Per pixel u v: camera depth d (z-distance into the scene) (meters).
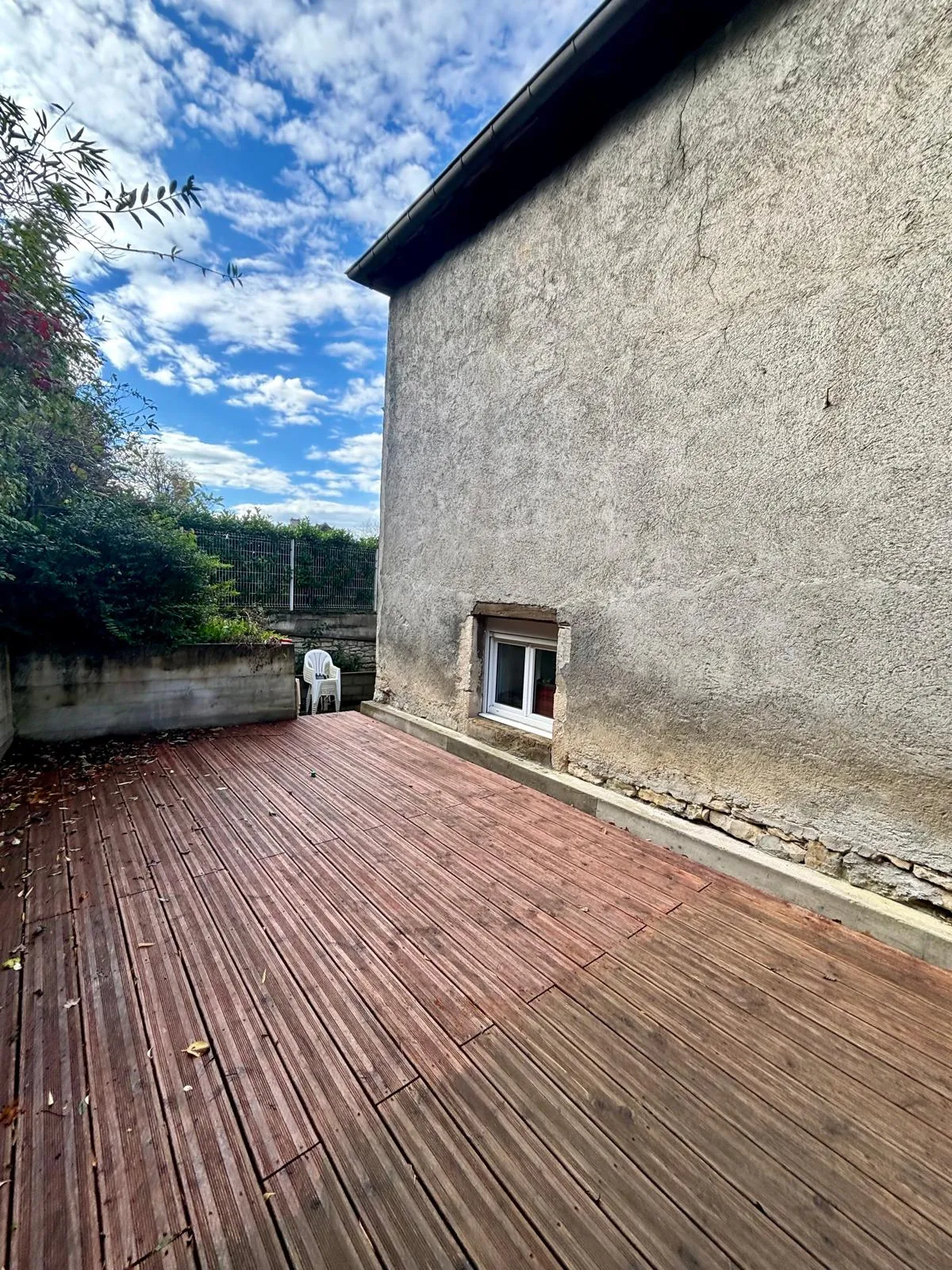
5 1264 0.97
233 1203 1.09
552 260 3.40
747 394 2.45
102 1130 1.24
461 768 3.91
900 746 2.06
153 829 2.82
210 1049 1.48
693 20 2.52
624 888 2.39
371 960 1.87
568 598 3.38
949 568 1.92
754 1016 1.66
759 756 2.49
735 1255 1.04
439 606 4.54
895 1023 1.65
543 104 2.96
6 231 2.12
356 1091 1.36
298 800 3.27
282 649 5.10
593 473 3.19
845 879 2.23
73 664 4.20
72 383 3.42
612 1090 1.39
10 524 3.38
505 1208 1.11
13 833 2.72
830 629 2.23
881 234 2.02
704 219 2.58
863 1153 1.25
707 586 2.65
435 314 4.49
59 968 1.78
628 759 3.07
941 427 1.92
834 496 2.20
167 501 5.91
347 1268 0.99
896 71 1.96
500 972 1.83
